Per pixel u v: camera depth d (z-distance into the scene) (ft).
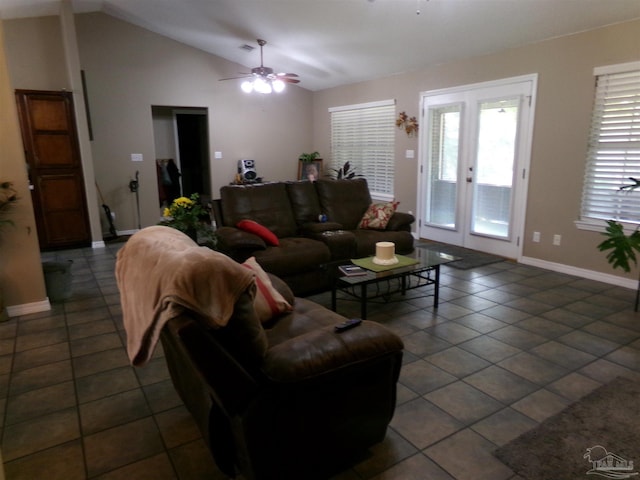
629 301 11.83
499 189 16.21
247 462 5.01
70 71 17.47
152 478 5.74
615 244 10.76
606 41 12.51
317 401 5.15
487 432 6.54
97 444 6.41
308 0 14.88
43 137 17.48
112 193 21.15
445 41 15.74
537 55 14.32
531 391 7.62
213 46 21.57
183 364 5.96
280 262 11.56
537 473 5.69
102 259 16.90
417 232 20.22
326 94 25.03
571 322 10.50
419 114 19.22
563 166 14.06
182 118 27.04
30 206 11.05
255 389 4.71
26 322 10.87
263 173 25.36
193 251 4.90
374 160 22.39
